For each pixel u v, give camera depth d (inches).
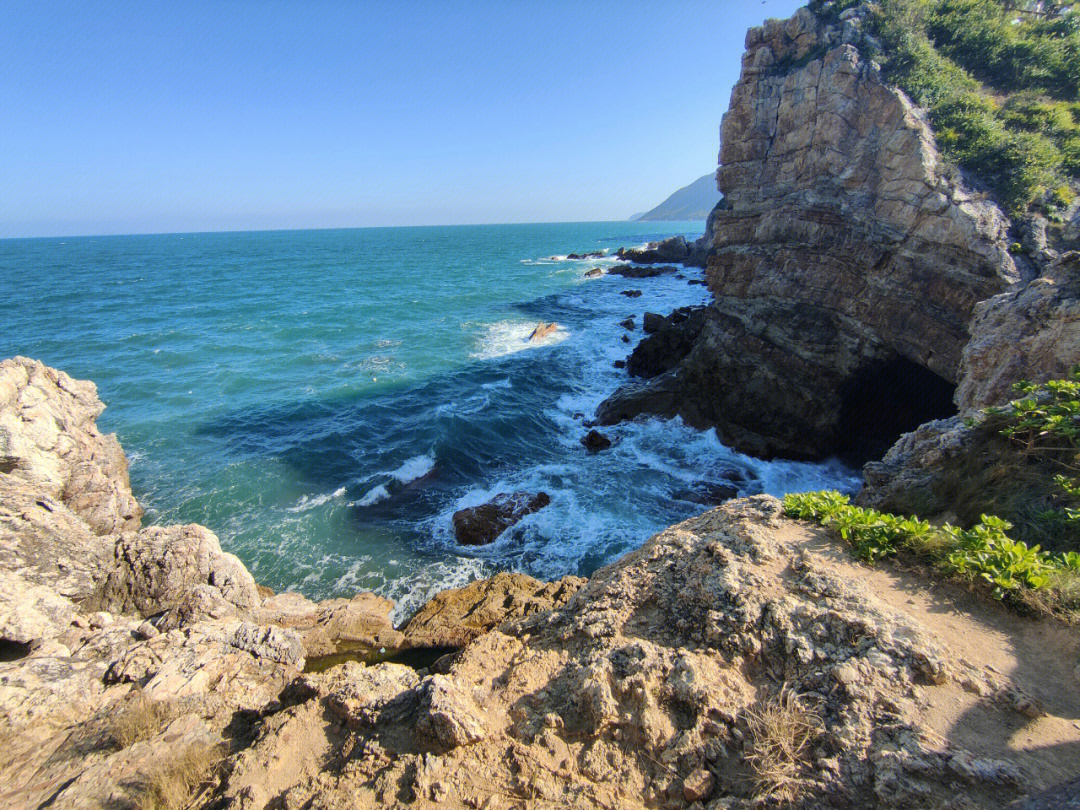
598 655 226.1
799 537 269.9
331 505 719.1
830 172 784.9
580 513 697.0
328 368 1285.7
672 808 170.2
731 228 929.5
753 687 200.1
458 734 199.6
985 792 145.2
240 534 660.1
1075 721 165.0
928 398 761.6
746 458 832.9
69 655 353.4
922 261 682.2
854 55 759.1
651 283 2561.5
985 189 669.9
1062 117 723.4
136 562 459.8
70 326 1702.8
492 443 905.5
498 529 657.0
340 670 293.3
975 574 224.4
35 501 462.6
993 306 511.8
